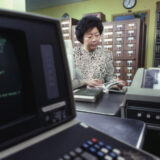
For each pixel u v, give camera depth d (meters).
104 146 0.31
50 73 0.38
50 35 0.38
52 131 0.36
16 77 0.33
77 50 1.62
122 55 3.08
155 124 0.54
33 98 0.35
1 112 0.31
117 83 0.99
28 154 0.29
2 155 0.29
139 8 3.74
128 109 0.58
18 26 0.32
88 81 1.05
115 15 3.98
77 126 0.39
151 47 3.77
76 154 0.28
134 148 0.31
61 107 0.39
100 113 0.58
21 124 0.32
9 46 0.32
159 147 0.54
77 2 4.39
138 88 0.62
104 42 3.15
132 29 2.93
